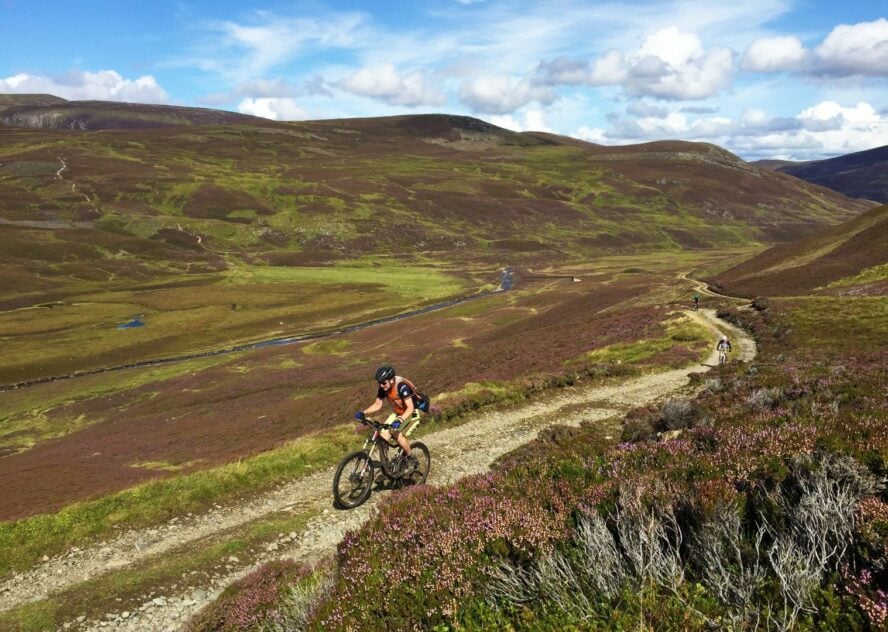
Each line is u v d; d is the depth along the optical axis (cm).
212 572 1148
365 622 525
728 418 1202
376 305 13825
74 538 1361
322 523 1302
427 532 666
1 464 4700
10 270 15925
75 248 18912
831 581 388
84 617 1020
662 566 448
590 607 420
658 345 4256
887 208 10400
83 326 11306
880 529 411
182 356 9525
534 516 620
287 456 1816
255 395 6625
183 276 17388
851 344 3228
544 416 2291
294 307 13275
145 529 1416
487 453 1823
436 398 2502
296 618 637
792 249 11412
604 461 841
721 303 7144
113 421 6247
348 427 2152
